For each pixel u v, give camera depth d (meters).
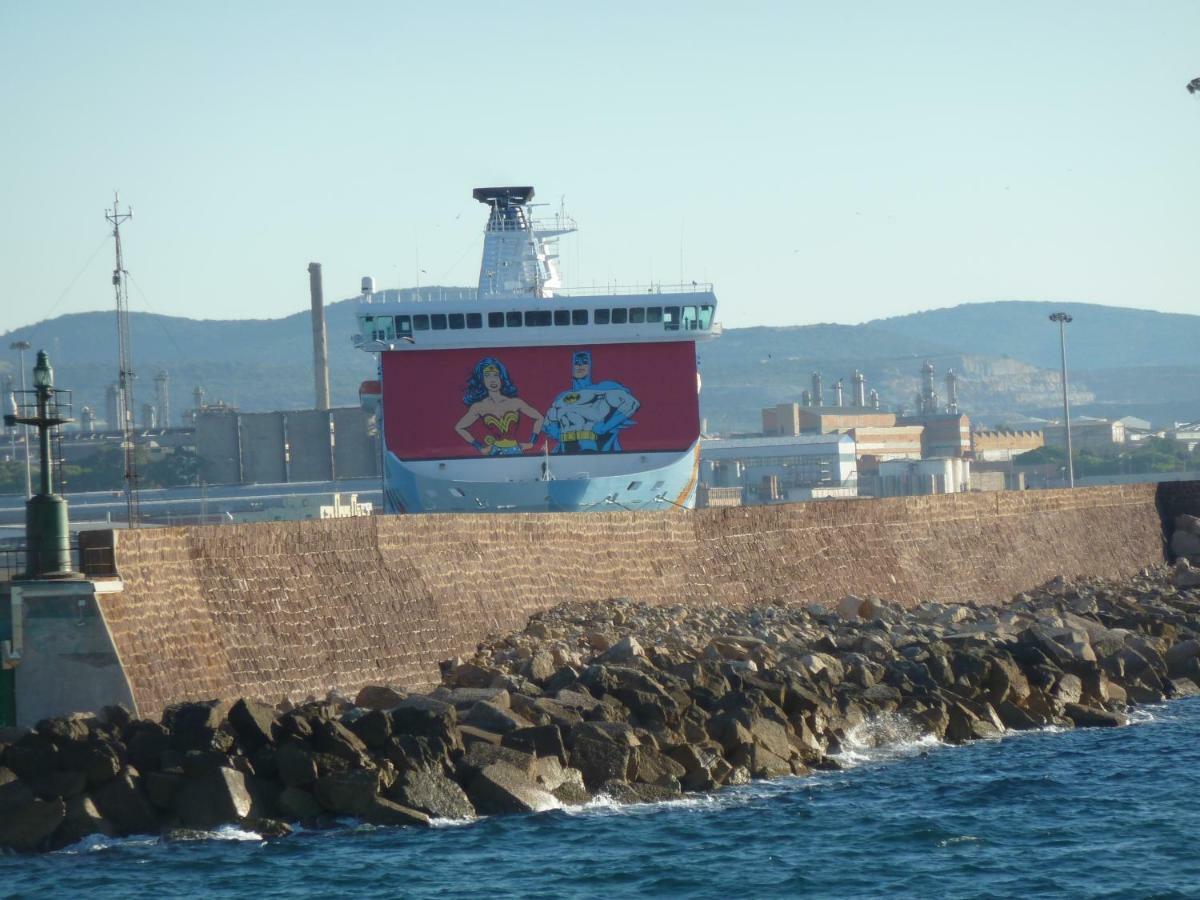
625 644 122.50
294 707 101.44
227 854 86.75
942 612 167.62
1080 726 131.62
